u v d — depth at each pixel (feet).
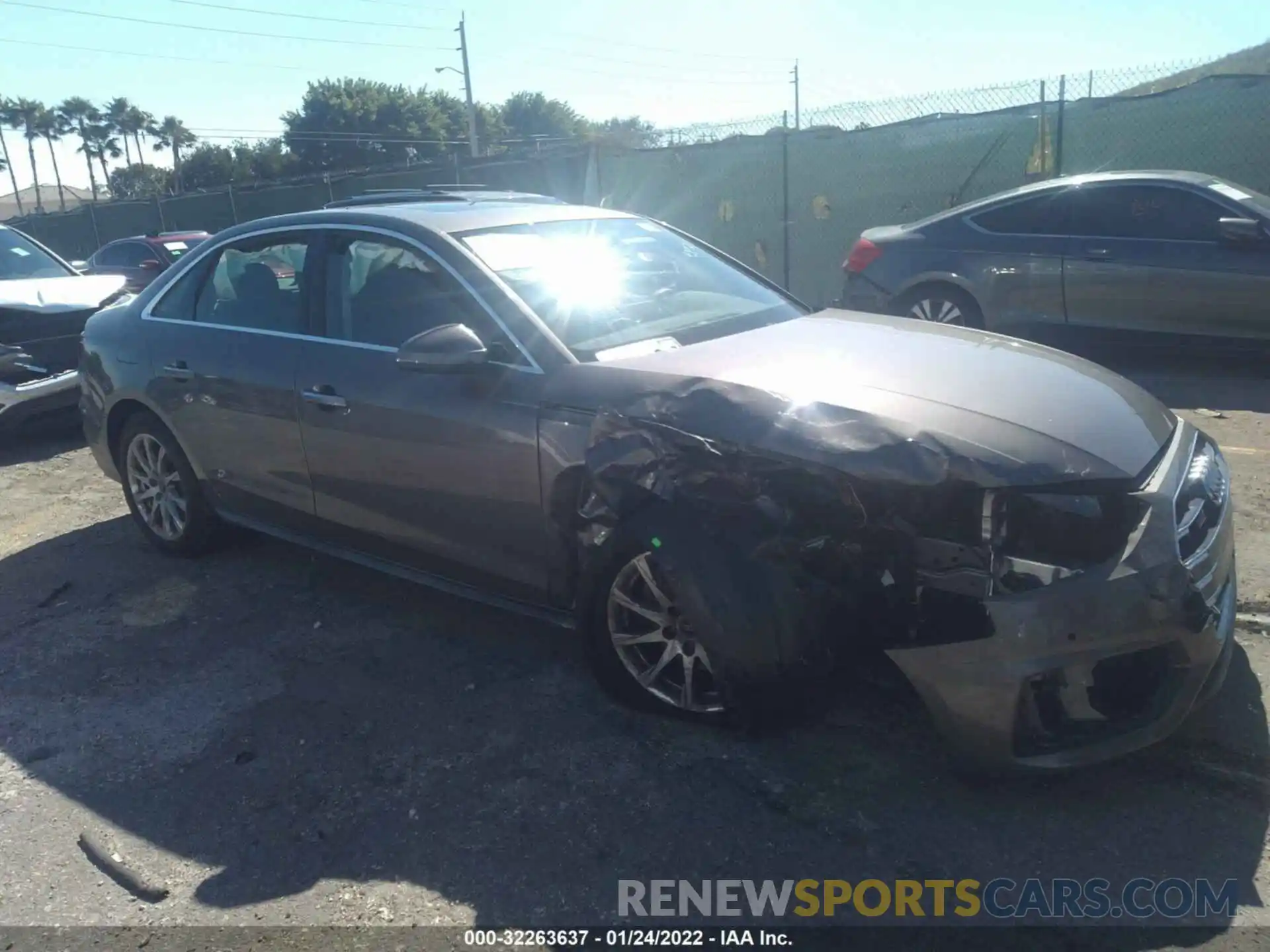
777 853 9.28
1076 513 9.16
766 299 14.90
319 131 210.79
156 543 17.34
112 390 16.75
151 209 82.74
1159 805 9.57
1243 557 14.30
